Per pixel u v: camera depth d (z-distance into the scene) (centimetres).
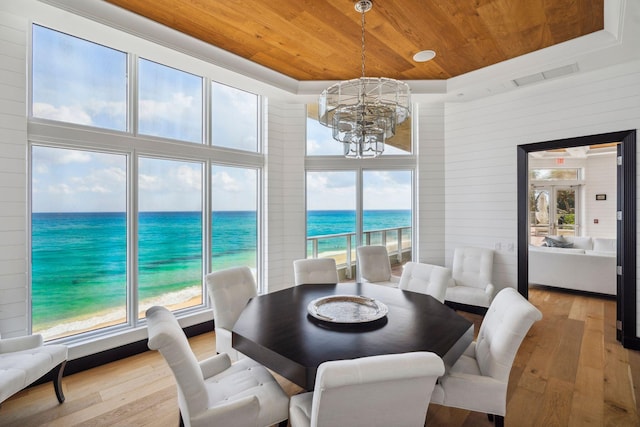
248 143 434
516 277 404
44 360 210
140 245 331
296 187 459
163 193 351
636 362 285
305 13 261
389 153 475
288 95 411
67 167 289
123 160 319
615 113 329
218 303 248
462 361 207
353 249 480
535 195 849
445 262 465
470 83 379
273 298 258
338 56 338
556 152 783
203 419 141
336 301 246
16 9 234
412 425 127
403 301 249
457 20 269
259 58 345
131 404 229
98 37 271
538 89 383
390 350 164
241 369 195
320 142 472
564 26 278
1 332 246
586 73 345
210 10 259
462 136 448
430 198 465
